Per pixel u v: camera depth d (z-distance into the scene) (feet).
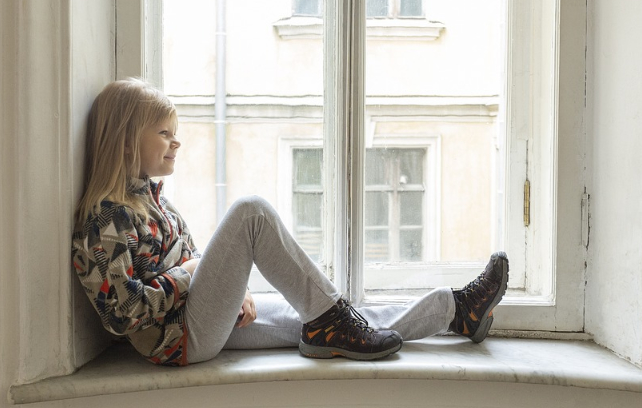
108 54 4.88
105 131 4.38
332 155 5.53
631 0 4.54
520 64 5.55
